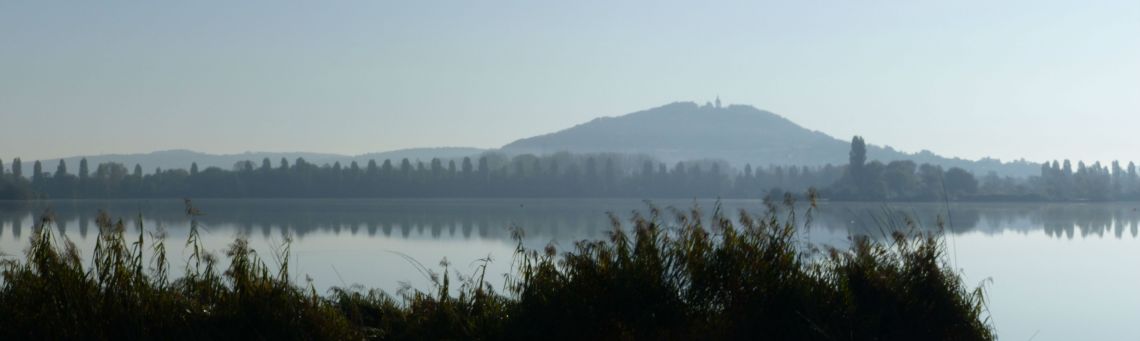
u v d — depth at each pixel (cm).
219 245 1772
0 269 775
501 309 844
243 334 766
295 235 4253
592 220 5800
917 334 859
